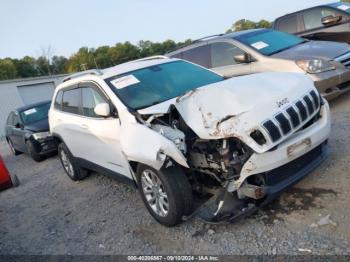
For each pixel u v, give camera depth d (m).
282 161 3.38
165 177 3.70
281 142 3.40
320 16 9.58
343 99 7.12
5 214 5.91
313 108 3.74
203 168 3.72
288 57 6.73
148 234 3.97
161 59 5.60
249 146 3.27
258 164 3.29
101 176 6.46
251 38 7.61
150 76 4.93
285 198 3.92
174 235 3.81
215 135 3.37
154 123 3.96
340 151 4.69
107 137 4.59
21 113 10.64
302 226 3.38
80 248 4.07
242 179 3.37
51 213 5.40
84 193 5.86
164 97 4.57
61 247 4.22
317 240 3.13
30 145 9.36
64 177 7.21
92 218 4.79
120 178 4.81
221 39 7.78
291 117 3.47
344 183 3.91
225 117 3.42
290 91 3.69
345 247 2.97
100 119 4.82
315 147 3.73
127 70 5.11
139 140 3.78
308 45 7.25
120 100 4.47
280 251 3.12
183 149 3.54
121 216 4.61
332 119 6.06
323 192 3.85
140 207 4.73
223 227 3.72
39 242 4.51
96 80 4.95
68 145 6.15
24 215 5.64
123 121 4.27
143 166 3.96
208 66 8.01
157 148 3.54
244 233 3.52
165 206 3.88
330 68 6.33
